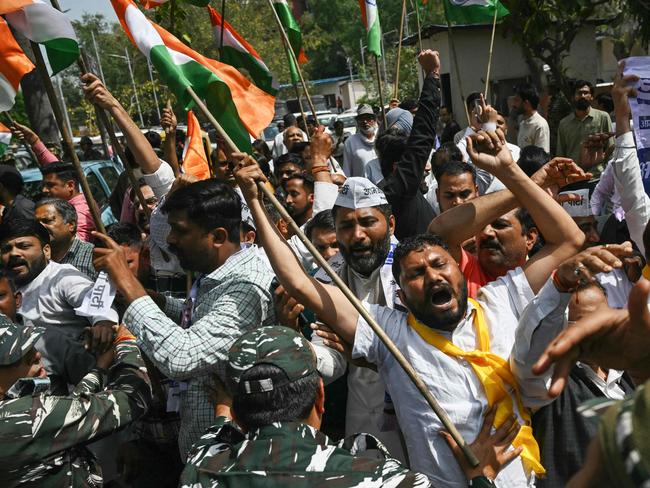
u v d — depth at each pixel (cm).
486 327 272
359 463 215
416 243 270
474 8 594
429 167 688
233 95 374
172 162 534
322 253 403
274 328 240
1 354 269
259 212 292
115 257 300
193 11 2998
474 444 252
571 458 284
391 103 930
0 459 254
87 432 271
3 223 397
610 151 685
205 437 242
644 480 98
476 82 1642
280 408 222
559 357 161
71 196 659
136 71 4925
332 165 760
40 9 324
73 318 396
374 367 292
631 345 162
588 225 439
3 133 417
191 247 310
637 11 1272
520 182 282
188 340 285
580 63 1692
